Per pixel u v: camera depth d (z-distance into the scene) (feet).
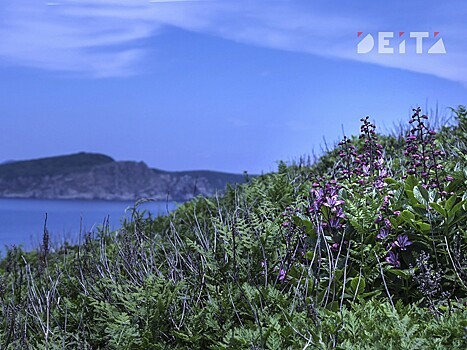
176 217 26.25
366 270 16.43
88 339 16.55
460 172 18.12
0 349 16.38
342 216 17.16
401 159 24.23
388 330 13.01
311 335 13.30
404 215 16.72
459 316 13.42
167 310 15.92
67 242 25.67
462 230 16.67
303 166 29.40
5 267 24.75
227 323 15.33
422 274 14.88
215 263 17.28
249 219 19.31
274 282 17.07
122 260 19.90
